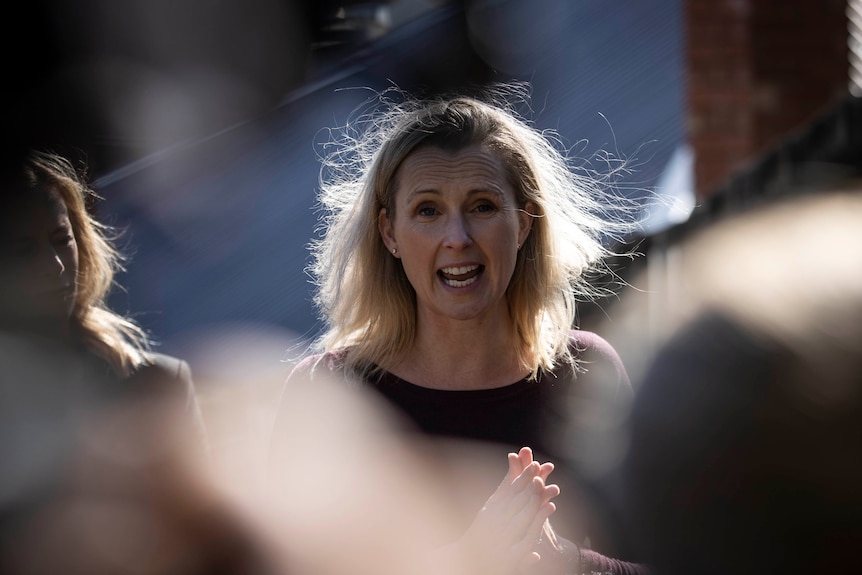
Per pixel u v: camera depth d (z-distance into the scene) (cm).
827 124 575
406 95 810
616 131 916
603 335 543
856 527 123
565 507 434
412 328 496
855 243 125
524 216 498
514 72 941
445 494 448
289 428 482
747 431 125
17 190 190
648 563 144
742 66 1066
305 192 734
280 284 679
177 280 682
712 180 1041
